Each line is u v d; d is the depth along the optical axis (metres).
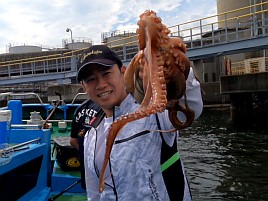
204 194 9.20
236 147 15.48
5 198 3.87
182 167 2.22
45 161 4.62
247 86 21.42
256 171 11.20
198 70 36.56
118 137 2.10
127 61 20.80
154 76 1.59
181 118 1.99
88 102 4.05
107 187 2.15
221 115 28.97
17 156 3.72
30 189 4.32
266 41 16.17
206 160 13.21
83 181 3.50
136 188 2.03
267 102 23.08
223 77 22.62
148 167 2.03
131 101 2.22
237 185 9.85
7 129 4.32
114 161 2.08
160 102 1.50
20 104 6.10
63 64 32.47
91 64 2.11
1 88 36.22
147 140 2.05
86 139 2.47
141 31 1.76
